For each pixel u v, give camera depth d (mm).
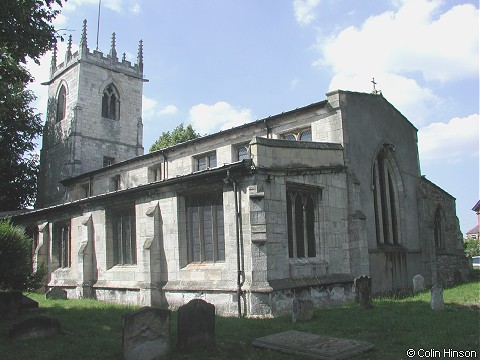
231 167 15438
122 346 9344
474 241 63594
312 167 17453
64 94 41719
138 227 19344
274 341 9984
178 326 9984
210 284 16016
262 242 14875
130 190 19391
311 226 17719
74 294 22453
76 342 10781
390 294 19734
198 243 17250
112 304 18344
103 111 40938
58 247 25516
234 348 10031
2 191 39562
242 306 14938
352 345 9492
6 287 18094
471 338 10414
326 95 19938
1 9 14977
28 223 28078
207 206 17078
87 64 39781
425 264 24531
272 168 15719
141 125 42938
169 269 17750
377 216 21453
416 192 25516
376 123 22188
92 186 32781
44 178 41125
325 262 17453
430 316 13250
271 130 21562
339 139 19344
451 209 29969
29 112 40125
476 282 27875
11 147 39219
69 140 38562
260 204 15141
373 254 20000
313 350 9164
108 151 40156
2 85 19703
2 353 9773
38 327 11406
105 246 21172
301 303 13219
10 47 16375
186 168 25531
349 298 17906
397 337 10703
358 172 19953
